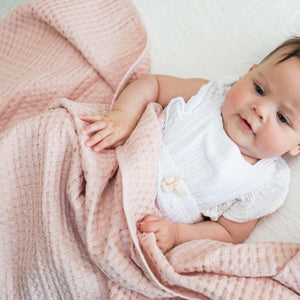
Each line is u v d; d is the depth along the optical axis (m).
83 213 0.85
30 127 0.89
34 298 0.88
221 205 1.02
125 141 1.00
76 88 1.14
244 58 1.17
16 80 1.12
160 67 1.23
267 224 1.00
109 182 0.94
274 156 0.96
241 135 0.95
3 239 0.92
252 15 1.18
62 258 0.83
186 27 1.22
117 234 0.81
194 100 1.04
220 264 0.81
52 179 0.87
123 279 0.79
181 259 0.86
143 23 1.16
